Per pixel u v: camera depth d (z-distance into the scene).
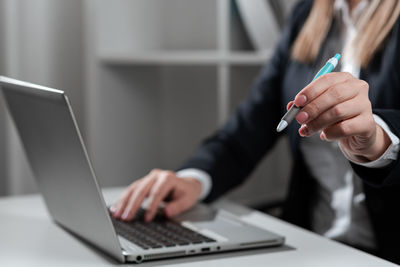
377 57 1.20
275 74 1.51
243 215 1.20
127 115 2.13
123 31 2.07
